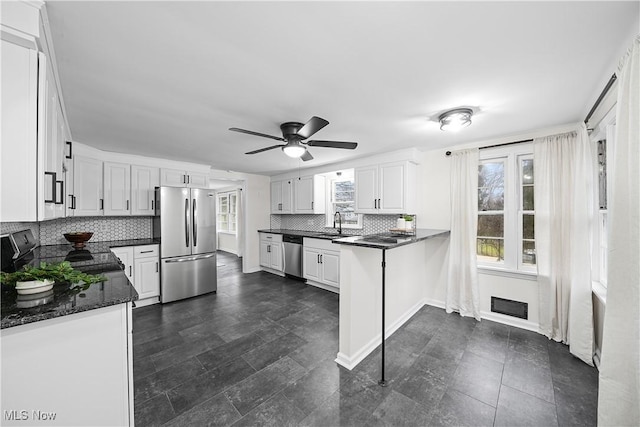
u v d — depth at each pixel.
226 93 1.81
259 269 5.61
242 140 2.93
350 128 2.55
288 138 2.35
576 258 2.19
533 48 1.31
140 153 3.62
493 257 3.05
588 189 2.15
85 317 1.16
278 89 1.75
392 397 1.75
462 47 1.31
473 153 2.98
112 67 1.48
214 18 1.11
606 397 1.26
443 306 3.36
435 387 1.85
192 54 1.37
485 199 3.10
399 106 2.03
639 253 1.13
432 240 3.46
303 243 4.61
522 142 2.72
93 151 3.33
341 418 1.58
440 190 3.35
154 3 1.02
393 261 2.72
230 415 1.59
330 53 1.36
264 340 2.54
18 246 1.91
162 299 3.61
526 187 2.83
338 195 4.93
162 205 3.67
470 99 1.91
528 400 1.72
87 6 1.03
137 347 2.41
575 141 2.38
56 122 1.56
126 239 3.91
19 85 1.06
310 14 1.08
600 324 2.08
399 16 1.09
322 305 3.51
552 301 2.50
